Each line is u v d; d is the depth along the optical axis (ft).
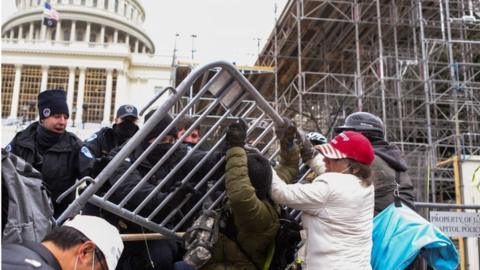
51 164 11.44
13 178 6.58
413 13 45.83
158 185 8.70
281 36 59.31
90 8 204.23
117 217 9.01
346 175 8.66
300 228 9.20
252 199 7.78
